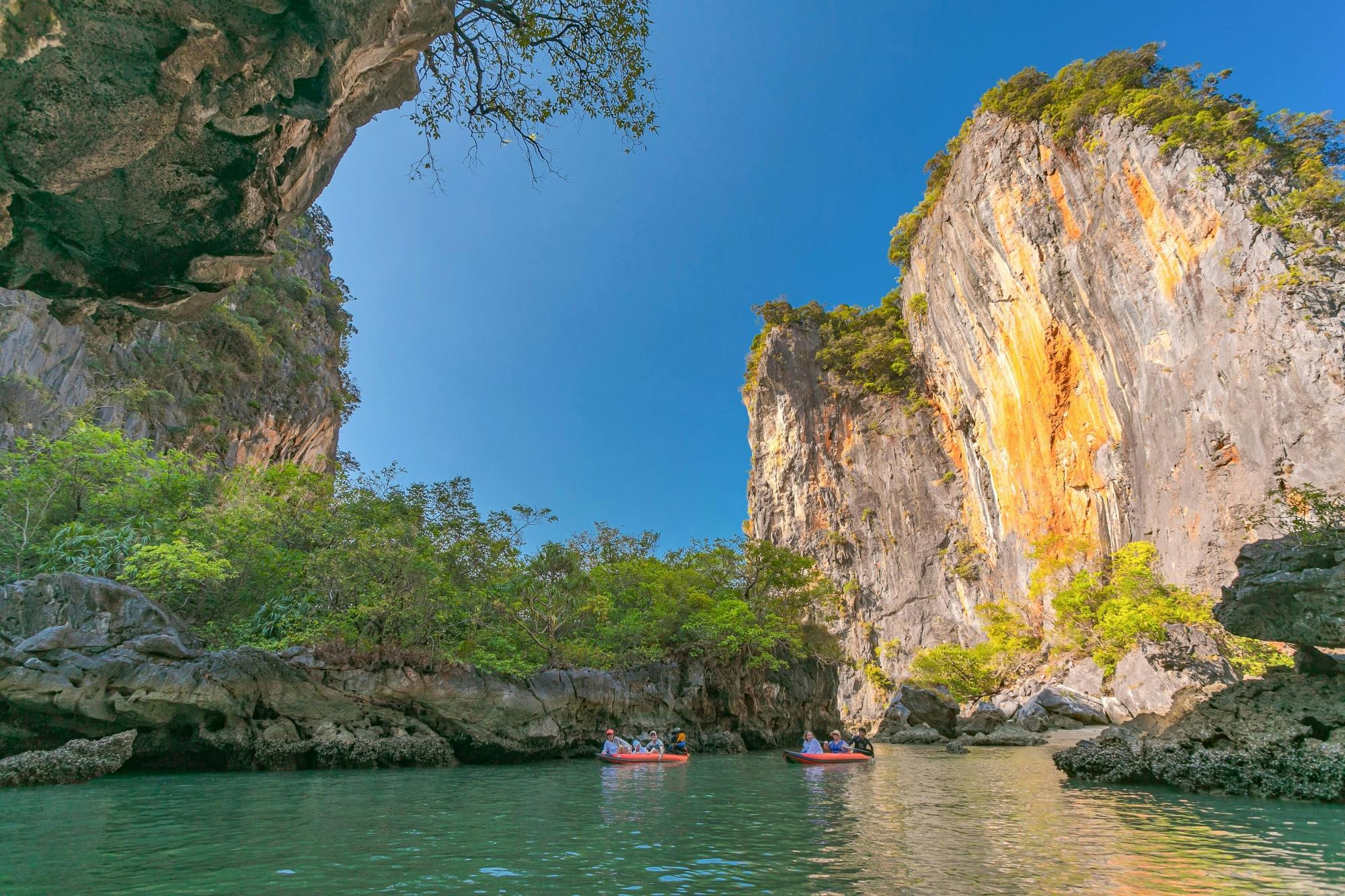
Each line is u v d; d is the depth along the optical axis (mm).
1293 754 15383
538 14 9273
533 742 26453
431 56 9531
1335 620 16188
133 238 7645
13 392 31984
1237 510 49375
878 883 8773
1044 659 65812
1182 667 46562
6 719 18828
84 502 28781
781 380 113812
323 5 6277
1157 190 59250
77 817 12977
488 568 29078
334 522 27547
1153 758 17875
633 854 10336
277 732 21531
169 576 24234
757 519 116375
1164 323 58344
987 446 83312
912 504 96312
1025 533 76438
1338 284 47219
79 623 20484
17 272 7539
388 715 23641
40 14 5441
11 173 6508
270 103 7051
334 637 23719
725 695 35375
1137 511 61500
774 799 16547
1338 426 44312
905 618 92062
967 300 82312
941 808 15031
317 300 62438
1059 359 71125
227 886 8469
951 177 85125
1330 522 18797
